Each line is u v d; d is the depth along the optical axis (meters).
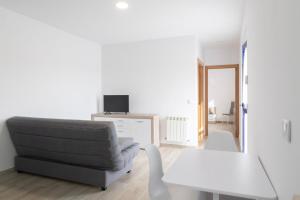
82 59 4.80
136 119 4.60
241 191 1.19
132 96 5.20
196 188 1.25
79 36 4.67
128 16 3.48
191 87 4.62
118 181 2.88
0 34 3.08
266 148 1.51
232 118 8.14
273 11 1.27
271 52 1.33
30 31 3.54
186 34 4.53
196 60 4.65
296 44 0.85
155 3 2.98
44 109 3.80
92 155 2.58
